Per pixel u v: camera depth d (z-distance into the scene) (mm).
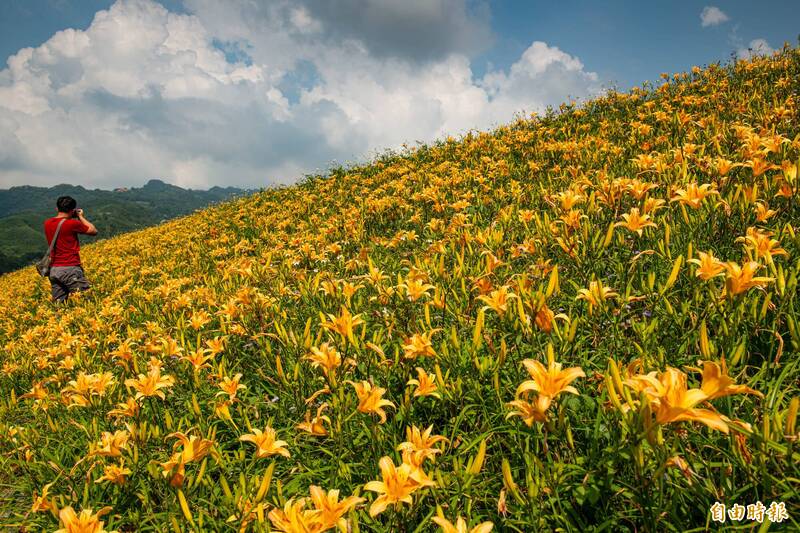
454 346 2215
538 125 10297
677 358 1896
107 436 1998
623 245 2930
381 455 1884
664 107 7613
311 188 12164
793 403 1120
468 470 1499
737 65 9391
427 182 7852
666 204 3326
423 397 2170
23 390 3994
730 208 2584
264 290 4176
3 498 2396
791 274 1746
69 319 5680
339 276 4246
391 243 4594
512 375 2090
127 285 6855
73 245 7934
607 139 6734
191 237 10586
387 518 1688
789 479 1192
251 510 1509
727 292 1696
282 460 2166
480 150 8945
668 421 1102
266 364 2850
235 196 15953
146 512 1987
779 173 2926
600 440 1681
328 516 1280
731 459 1371
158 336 3379
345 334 2244
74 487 2084
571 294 2684
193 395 2270
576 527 1460
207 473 1969
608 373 1394
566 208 2871
